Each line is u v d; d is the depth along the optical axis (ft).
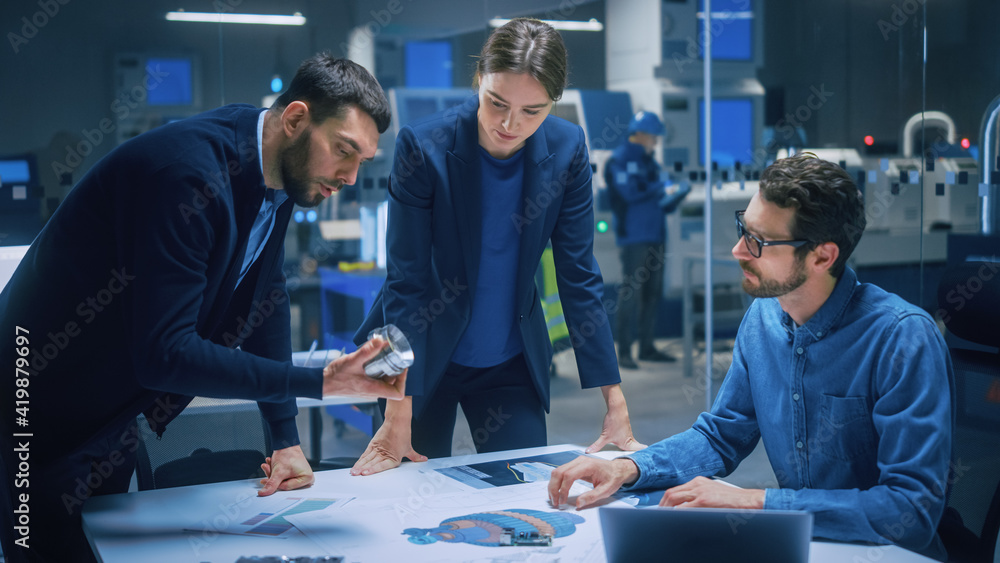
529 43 4.80
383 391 3.93
